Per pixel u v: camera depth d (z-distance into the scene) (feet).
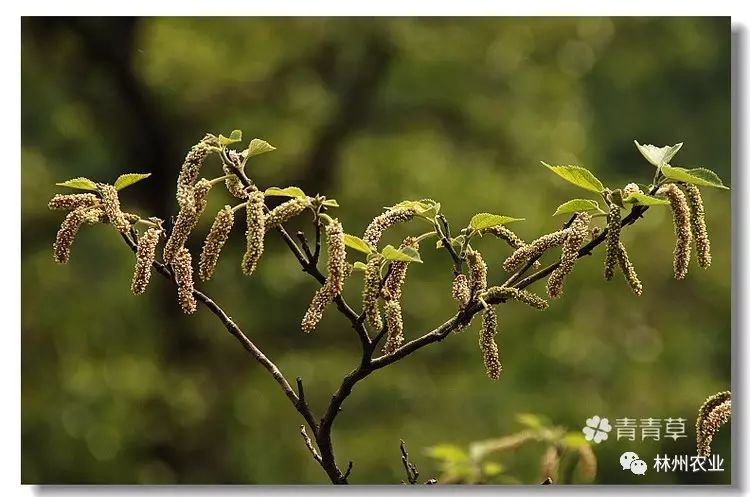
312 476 40.32
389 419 41.04
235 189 11.51
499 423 40.73
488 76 44.47
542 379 41.83
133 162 42.14
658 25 47.01
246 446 40.96
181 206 11.10
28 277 41.42
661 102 47.78
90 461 40.57
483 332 11.14
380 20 42.39
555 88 44.86
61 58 41.83
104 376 41.14
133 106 41.98
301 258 11.34
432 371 42.04
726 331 44.32
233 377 42.45
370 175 42.86
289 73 43.45
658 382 42.52
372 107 44.27
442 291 41.91
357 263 11.38
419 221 41.19
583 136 44.70
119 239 41.60
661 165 11.36
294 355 41.88
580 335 42.55
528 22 44.16
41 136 41.81
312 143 43.16
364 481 39.63
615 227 10.97
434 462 39.93
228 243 41.52
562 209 11.27
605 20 45.37
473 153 44.09
